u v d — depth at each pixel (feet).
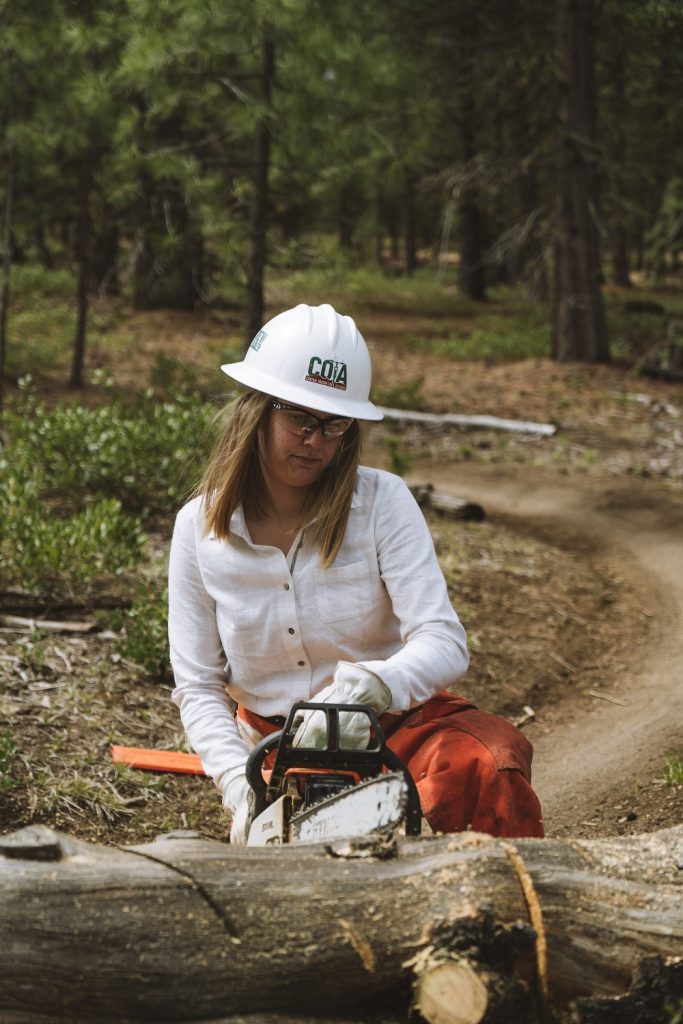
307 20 25.72
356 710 7.14
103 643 17.57
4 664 15.96
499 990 5.87
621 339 63.26
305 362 7.87
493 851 6.41
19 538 19.70
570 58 53.98
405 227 125.59
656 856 6.70
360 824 6.72
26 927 5.78
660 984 6.23
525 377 53.67
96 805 12.72
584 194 55.31
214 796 13.55
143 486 25.39
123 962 5.81
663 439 41.60
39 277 78.74
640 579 25.90
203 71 26.32
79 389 45.91
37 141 37.68
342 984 6.03
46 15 32.48
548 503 33.12
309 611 8.16
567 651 20.74
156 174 28.22
